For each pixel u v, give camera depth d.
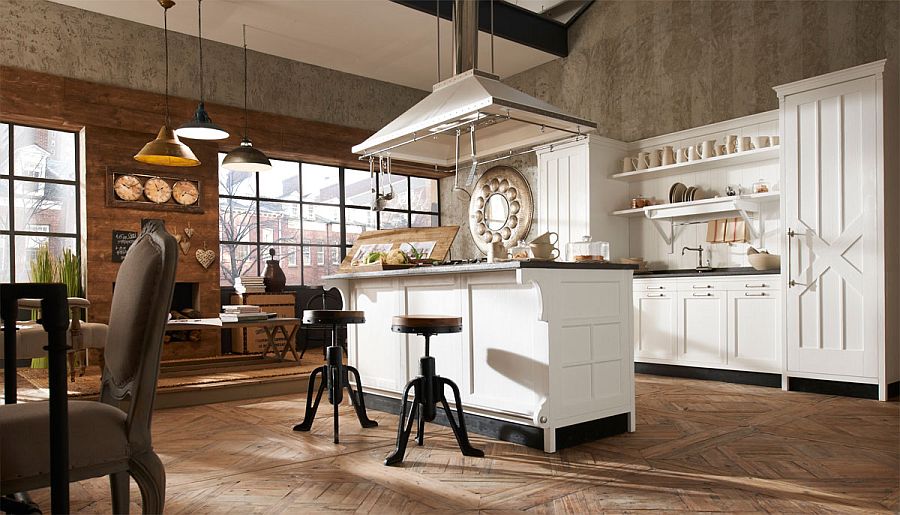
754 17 5.95
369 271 4.36
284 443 3.37
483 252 8.43
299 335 7.85
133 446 1.64
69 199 6.52
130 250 1.83
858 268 4.57
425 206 9.22
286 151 7.50
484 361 3.50
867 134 4.54
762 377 5.15
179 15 6.37
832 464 2.85
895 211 4.62
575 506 2.33
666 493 2.47
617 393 3.47
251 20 6.52
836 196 4.69
